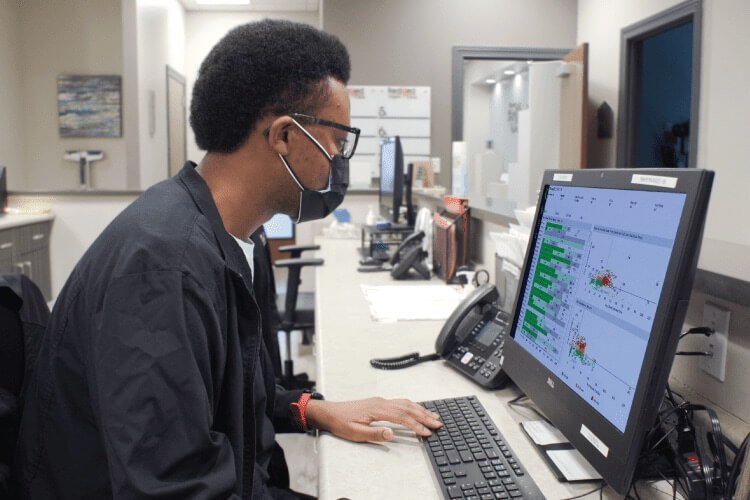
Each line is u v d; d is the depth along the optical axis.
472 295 1.25
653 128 4.90
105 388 0.59
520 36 5.14
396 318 1.57
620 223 0.71
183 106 7.04
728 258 0.89
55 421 0.66
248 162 0.77
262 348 1.00
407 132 5.13
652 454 0.74
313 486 2.05
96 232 4.01
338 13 5.01
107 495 0.65
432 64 5.10
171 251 0.64
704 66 3.68
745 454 0.66
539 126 4.53
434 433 0.88
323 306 1.73
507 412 0.97
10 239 3.44
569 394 0.77
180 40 6.89
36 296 0.92
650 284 0.63
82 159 5.64
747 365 0.78
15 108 5.59
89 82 5.74
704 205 0.58
